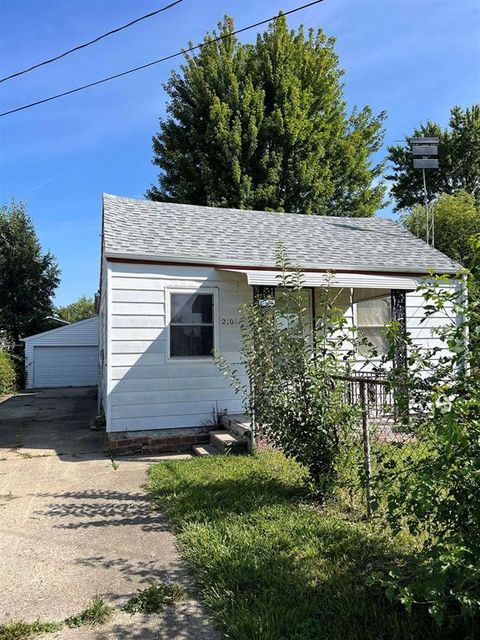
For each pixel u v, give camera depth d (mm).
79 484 6246
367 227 13359
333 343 4844
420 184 31922
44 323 29594
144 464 7492
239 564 3471
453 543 2332
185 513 4680
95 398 19562
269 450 7297
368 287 9352
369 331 10938
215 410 9039
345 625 2686
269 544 3771
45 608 3104
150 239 9438
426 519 2730
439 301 2840
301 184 22250
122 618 2963
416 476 2801
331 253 10602
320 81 24422
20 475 6812
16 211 29422
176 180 23719
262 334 5348
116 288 8609
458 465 2449
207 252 9336
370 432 4402
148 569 3629
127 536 4309
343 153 24625
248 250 9836
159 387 8758
